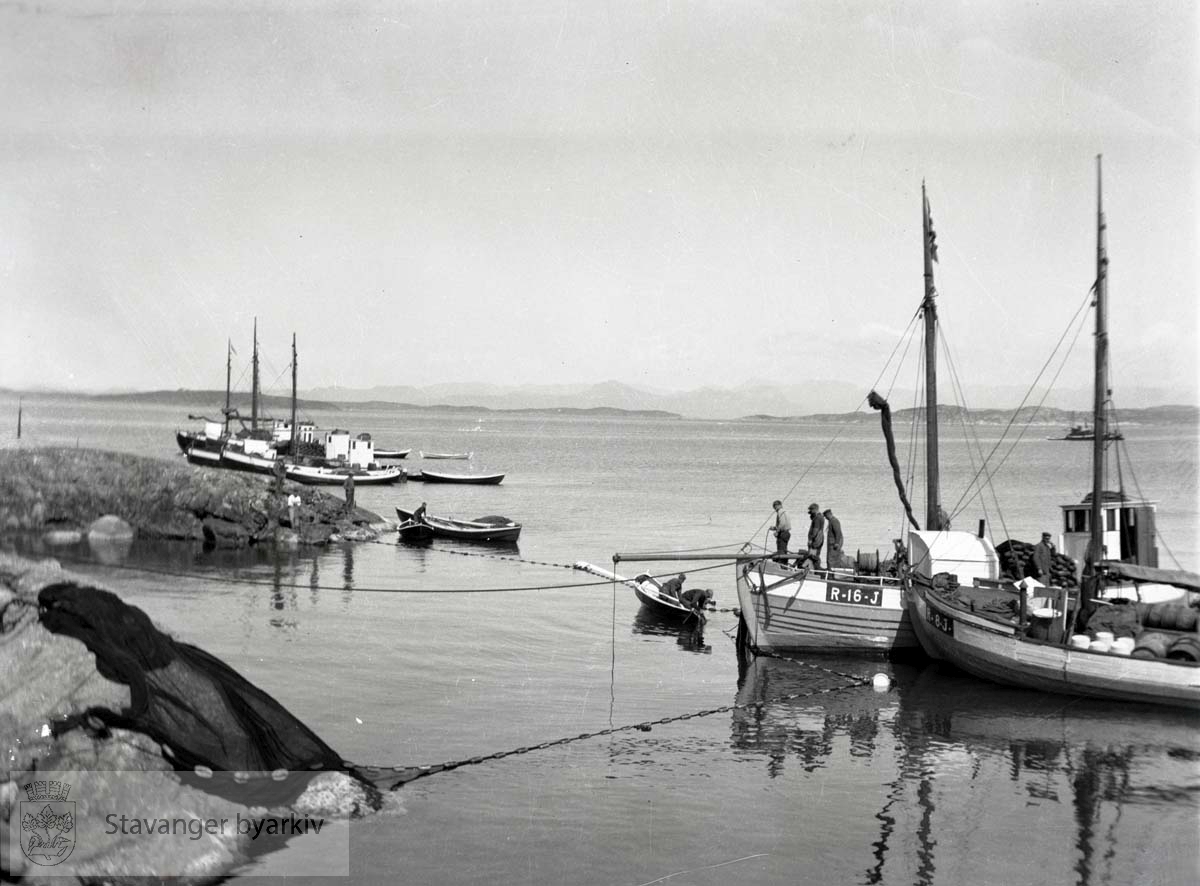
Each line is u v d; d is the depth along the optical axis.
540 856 13.80
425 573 38.81
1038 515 68.75
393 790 15.70
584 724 19.91
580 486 94.31
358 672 22.66
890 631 26.66
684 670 24.86
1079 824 15.55
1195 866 13.98
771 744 19.19
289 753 14.69
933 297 31.53
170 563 35.66
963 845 14.70
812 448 199.50
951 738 19.69
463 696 21.30
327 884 12.52
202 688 14.14
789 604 26.88
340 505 51.00
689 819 15.40
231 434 77.81
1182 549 42.97
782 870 13.80
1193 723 20.84
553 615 31.02
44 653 13.19
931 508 31.22
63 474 38.31
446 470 117.44
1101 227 24.41
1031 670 23.00
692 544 51.06
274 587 33.22
